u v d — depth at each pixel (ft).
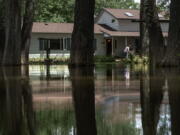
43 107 19.07
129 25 193.06
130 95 23.61
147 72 50.70
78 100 21.65
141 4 101.76
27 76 46.11
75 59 68.85
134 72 52.70
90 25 68.90
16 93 26.09
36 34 171.53
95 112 17.10
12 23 82.02
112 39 180.65
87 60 68.90
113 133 13.01
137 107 18.40
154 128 13.66
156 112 16.87
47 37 173.99
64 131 13.47
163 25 196.75
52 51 174.60
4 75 48.26
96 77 42.55
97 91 26.66
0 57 98.94
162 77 38.83
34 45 171.42
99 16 205.36
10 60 81.56
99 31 183.83
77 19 68.90
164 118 15.49
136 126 14.12
